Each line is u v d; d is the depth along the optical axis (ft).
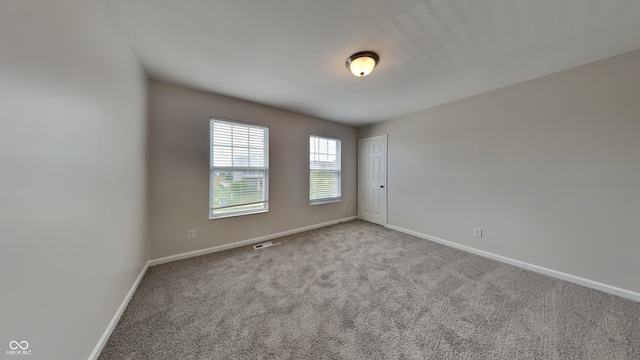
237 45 5.57
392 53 5.92
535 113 7.28
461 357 3.87
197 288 6.13
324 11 4.40
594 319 4.86
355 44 5.53
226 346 4.10
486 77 7.29
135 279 6.04
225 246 9.21
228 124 9.32
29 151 2.42
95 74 3.77
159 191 7.68
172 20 4.65
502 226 8.08
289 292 5.95
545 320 4.83
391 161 12.61
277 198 10.86
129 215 5.51
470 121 9.05
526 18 4.55
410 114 11.55
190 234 8.34
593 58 6.04
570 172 6.61
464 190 9.25
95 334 3.78
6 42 2.12
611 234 5.95
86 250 3.50
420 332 4.47
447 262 7.95
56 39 2.82
